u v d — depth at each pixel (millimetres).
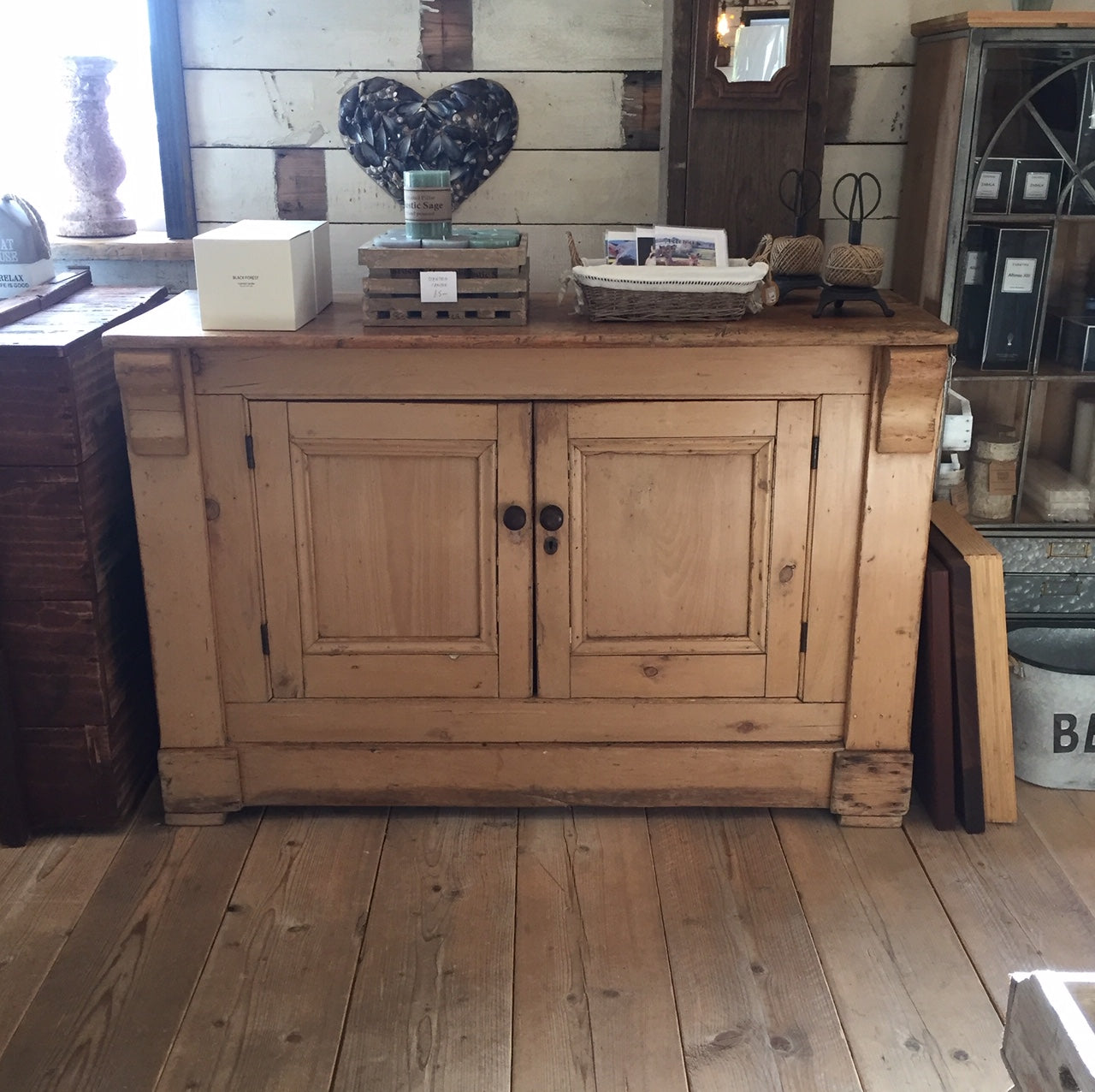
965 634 2256
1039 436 2760
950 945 2008
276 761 2326
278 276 2062
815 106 2518
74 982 1919
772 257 2367
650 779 2334
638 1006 1872
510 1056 1774
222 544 2215
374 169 2666
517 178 2701
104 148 2711
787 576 2234
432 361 2109
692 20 2434
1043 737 2443
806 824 2355
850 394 2123
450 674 2299
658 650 2283
